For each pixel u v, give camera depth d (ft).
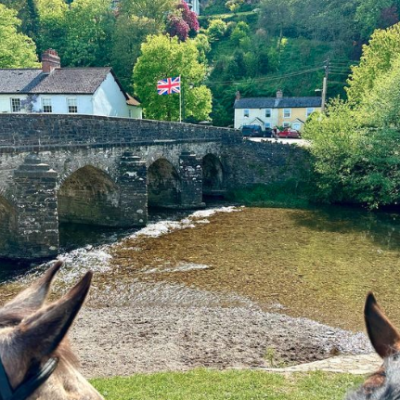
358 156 98.22
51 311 5.02
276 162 113.70
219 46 331.16
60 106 118.73
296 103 216.95
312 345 37.50
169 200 103.24
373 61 126.72
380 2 280.51
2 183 58.75
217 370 31.14
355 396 5.46
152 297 47.80
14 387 4.84
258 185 115.24
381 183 95.20
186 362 34.24
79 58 216.95
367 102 101.55
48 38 228.02
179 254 63.57
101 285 51.13
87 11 229.04
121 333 39.29
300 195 109.09
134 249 66.08
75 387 5.45
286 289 50.24
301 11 320.29
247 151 115.85
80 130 71.97
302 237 73.46
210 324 41.34
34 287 6.45
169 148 95.40
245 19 367.25
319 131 103.45
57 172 66.23
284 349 36.73
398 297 47.80
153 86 139.23
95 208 83.71
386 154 96.12
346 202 103.55
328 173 103.14
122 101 137.49
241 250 65.67
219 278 53.62
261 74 286.66
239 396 25.45
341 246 68.18
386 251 65.51
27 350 4.95
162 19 250.16
